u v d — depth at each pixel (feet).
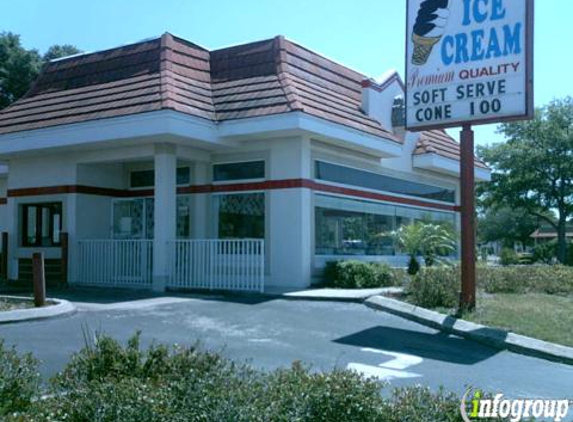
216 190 63.21
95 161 63.62
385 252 73.05
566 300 52.42
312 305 48.19
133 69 63.31
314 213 60.49
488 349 35.88
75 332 36.27
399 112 75.10
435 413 15.84
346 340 36.27
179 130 55.31
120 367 20.40
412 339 37.35
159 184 58.75
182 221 64.75
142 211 68.23
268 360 30.76
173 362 20.56
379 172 72.90
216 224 63.26
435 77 46.37
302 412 16.16
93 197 66.54
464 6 45.52
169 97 56.18
